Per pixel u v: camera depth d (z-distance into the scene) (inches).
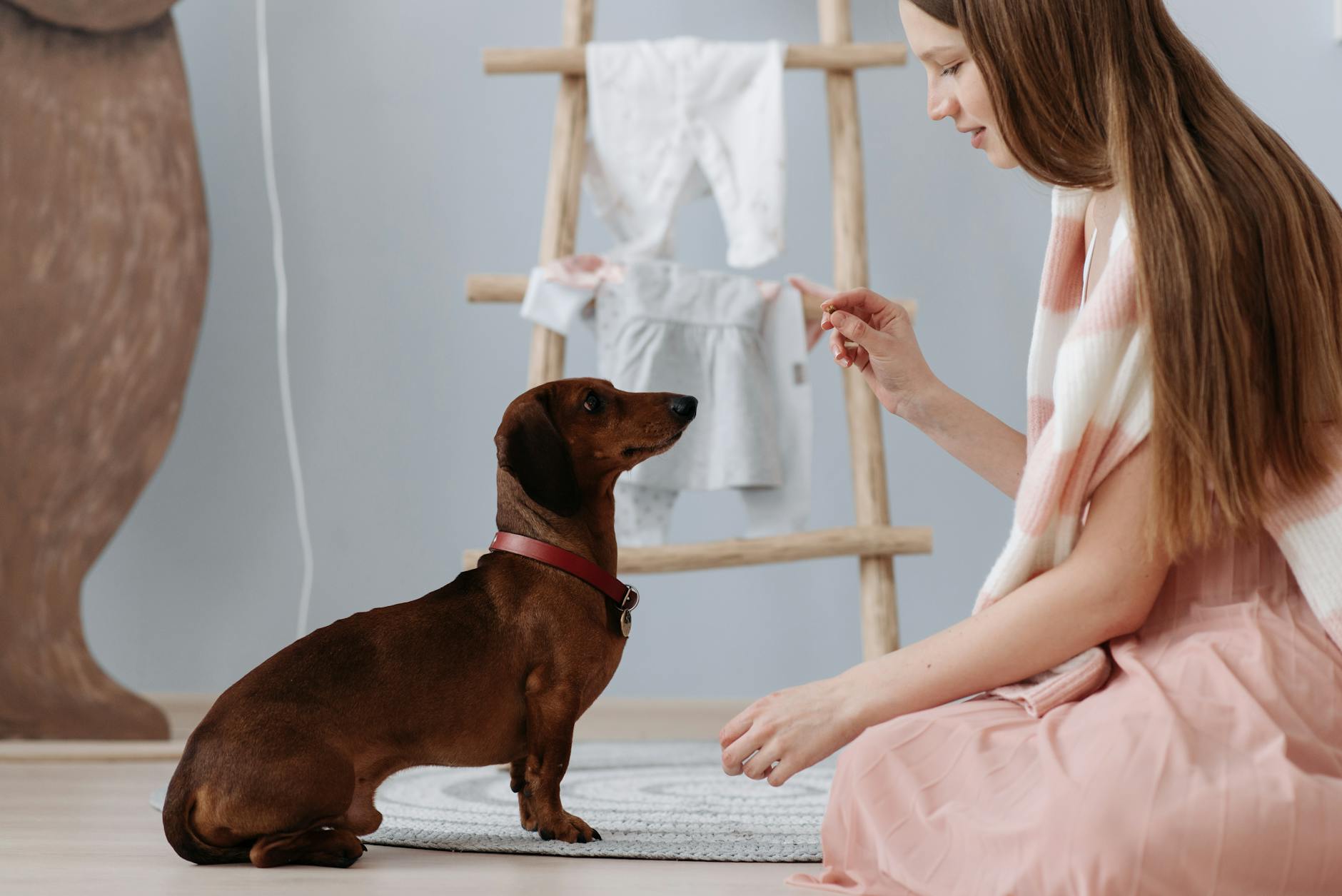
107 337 110.3
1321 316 38.0
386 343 121.9
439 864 49.3
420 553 120.4
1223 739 34.5
